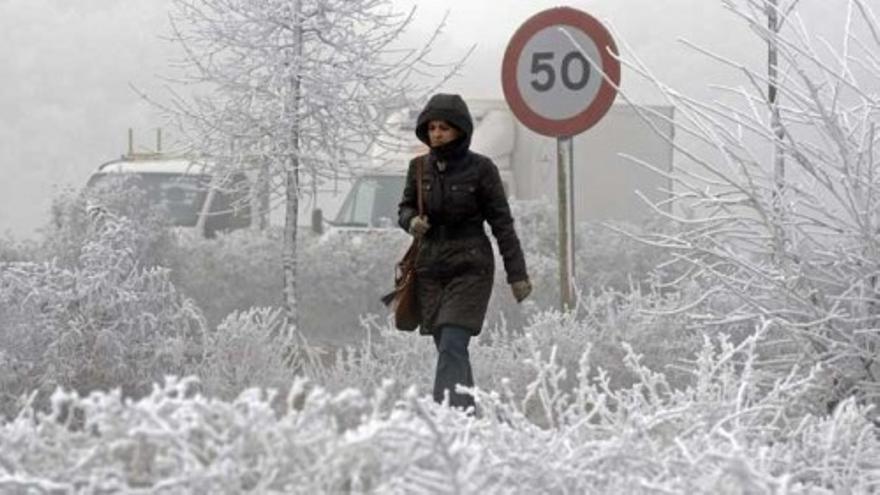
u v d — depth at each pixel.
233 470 9.14
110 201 36.03
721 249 18.89
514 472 10.11
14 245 36.81
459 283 23.61
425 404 11.43
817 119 18.31
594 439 11.73
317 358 27.47
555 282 39.03
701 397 12.88
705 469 10.38
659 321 24.83
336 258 42.06
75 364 22.34
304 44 33.62
